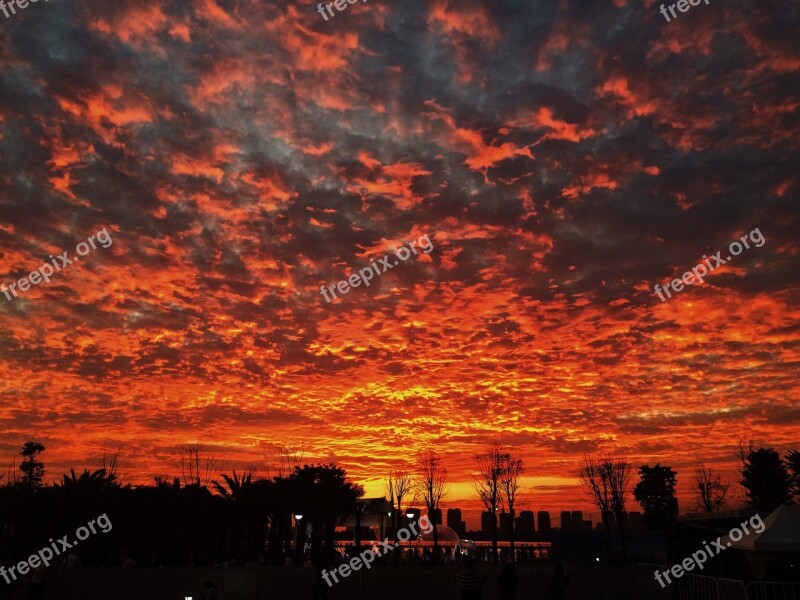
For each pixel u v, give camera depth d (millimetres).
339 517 49281
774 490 63094
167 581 26406
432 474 69188
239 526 46094
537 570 28328
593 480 73938
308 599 26641
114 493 42375
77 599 25547
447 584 26688
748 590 19719
